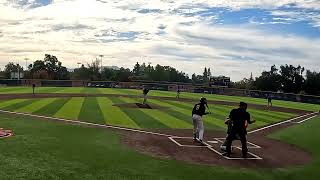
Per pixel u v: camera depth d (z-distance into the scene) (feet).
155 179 39.45
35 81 262.67
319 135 76.07
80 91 212.02
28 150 48.93
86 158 46.57
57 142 55.67
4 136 57.77
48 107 112.78
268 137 74.18
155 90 269.85
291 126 95.91
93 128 73.77
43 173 38.73
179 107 134.92
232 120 53.11
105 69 431.02
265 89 364.99
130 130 74.23
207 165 47.21
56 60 485.56
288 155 56.44
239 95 261.24
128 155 50.01
